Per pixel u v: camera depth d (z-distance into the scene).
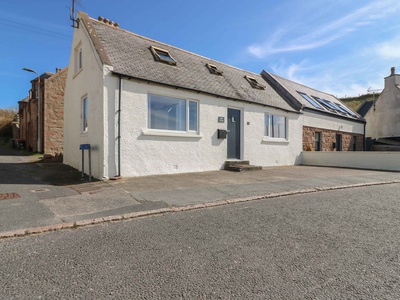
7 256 2.87
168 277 2.48
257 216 4.41
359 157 12.88
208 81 11.11
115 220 4.13
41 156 15.60
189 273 2.55
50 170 9.73
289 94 15.52
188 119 9.78
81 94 9.92
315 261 2.81
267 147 12.95
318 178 8.68
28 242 3.25
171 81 9.23
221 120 10.78
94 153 8.27
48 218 4.07
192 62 12.09
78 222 3.88
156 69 9.45
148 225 3.92
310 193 6.39
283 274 2.54
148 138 8.56
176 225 3.93
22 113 26.39
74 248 3.09
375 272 2.58
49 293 2.20
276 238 3.45
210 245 3.21
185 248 3.12
